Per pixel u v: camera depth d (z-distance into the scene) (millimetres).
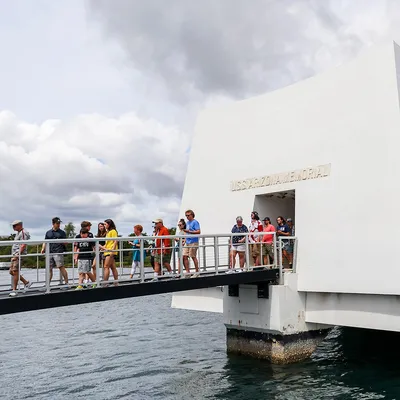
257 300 13992
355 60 13766
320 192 14148
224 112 17844
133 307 29766
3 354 16344
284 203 17281
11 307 8641
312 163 14539
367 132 13219
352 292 13016
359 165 13281
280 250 13953
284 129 15602
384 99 12945
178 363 14250
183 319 23469
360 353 14719
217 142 17922
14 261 9352
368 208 12922
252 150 16609
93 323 23297
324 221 13906
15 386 12453
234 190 16984
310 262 14055
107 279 10617
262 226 14891
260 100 16594
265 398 10938
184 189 18750
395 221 12289
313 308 14078
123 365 14305
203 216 17859
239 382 12141
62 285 9555
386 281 12336
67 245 12414
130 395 11492
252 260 14664
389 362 13688
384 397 10844
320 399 10797
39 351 16750
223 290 14969
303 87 15188
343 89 13992
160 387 12031
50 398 11430
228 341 15000
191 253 13336
